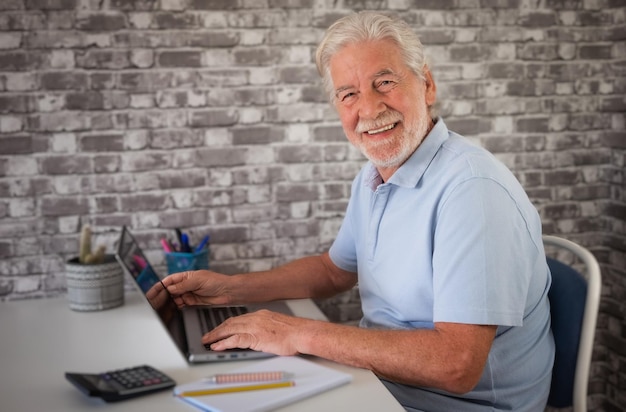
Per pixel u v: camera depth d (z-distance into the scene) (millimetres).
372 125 1542
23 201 2223
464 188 1424
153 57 2236
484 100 2443
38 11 2158
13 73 2168
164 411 1190
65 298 2119
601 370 2625
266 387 1250
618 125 2482
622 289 2502
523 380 1525
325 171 2375
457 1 2385
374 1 2336
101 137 2238
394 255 1579
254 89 2301
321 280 1903
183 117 2275
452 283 1369
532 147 2496
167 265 2197
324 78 1626
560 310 1616
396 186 1591
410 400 1520
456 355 1321
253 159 2332
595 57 2490
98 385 1275
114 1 2195
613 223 2529
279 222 2373
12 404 1263
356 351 1362
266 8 2277
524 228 1425
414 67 1554
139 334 1716
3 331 1775
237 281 1802
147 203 2287
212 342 1478
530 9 2434
